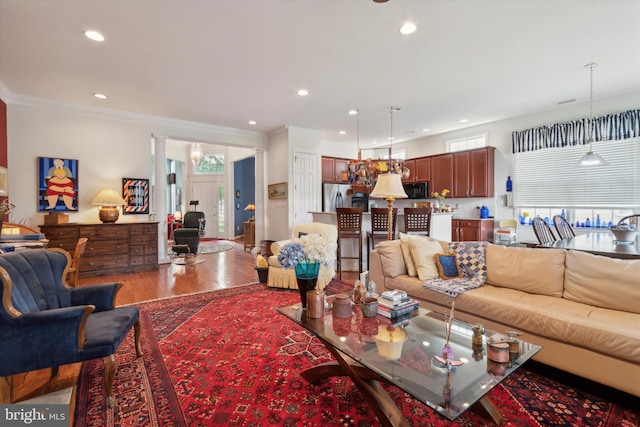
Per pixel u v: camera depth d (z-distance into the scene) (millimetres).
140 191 5309
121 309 2160
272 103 4711
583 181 4852
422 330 1826
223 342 2480
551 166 5199
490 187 5844
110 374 1714
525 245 5145
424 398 1195
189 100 4551
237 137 6422
